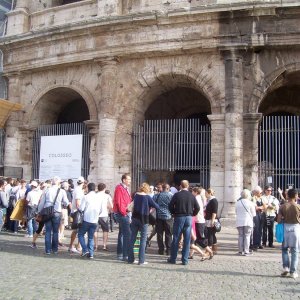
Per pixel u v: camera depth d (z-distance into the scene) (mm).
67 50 23078
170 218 13555
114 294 8227
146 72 21797
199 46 20469
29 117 24766
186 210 11852
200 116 28781
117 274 10195
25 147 24750
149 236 16625
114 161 21766
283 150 21094
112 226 19719
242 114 19969
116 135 21953
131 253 11898
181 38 20734
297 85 23797
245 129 19984
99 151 21594
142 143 22062
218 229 12992
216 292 8578
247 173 19719
